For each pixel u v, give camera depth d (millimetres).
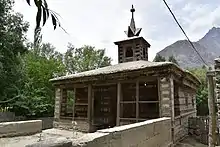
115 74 10594
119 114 10531
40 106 17000
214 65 6688
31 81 18016
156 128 6391
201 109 20000
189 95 13992
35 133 9281
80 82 12398
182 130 10383
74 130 12242
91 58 29406
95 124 12094
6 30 15547
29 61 19844
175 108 10672
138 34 15422
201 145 8867
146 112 13320
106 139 3621
